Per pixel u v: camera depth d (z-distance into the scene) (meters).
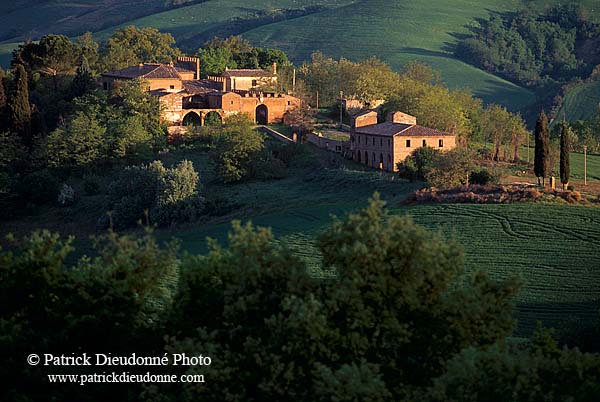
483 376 45.53
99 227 164.38
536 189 142.25
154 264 55.22
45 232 56.62
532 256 114.38
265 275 51.94
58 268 54.50
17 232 164.50
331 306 48.94
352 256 49.50
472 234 124.75
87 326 51.94
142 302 54.69
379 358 49.06
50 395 49.94
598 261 110.62
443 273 50.94
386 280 49.72
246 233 53.25
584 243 117.56
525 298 99.25
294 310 47.84
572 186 154.38
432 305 51.25
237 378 48.25
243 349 50.19
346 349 48.41
